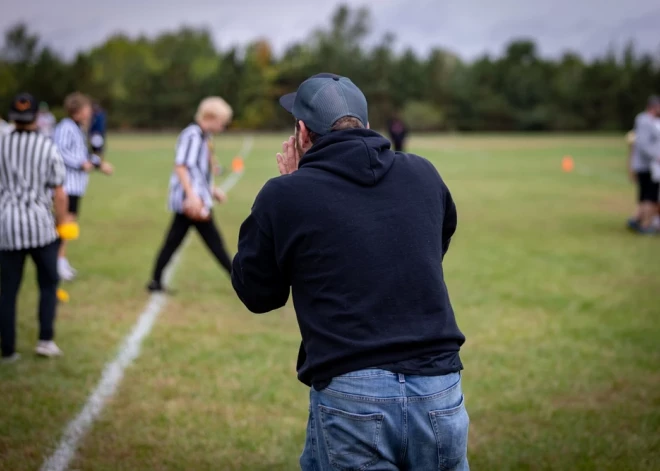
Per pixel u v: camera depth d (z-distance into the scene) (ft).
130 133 219.00
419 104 248.11
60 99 225.76
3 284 16.85
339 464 7.13
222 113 22.12
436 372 7.11
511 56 277.64
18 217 16.26
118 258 30.04
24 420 13.89
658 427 14.20
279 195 7.36
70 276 25.67
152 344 18.67
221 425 14.01
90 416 14.20
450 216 8.09
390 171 7.58
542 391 16.07
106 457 12.57
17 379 15.94
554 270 28.73
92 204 48.96
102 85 234.99
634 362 17.99
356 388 6.98
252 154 109.50
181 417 14.30
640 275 27.96
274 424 14.15
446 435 7.15
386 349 7.00
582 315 22.22
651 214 38.45
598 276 27.68
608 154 113.29
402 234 7.32
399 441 7.07
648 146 37.19
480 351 18.75
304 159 7.66
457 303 23.52
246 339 19.38
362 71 255.29
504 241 35.70
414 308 7.24
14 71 236.02
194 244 33.76
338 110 7.75
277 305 8.00
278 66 259.80
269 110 245.45
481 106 243.81
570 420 14.53
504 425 14.32
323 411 7.18
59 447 12.85
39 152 16.17
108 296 23.54
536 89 245.65
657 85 233.76
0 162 16.16
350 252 7.18
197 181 21.95
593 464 12.69
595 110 240.53
